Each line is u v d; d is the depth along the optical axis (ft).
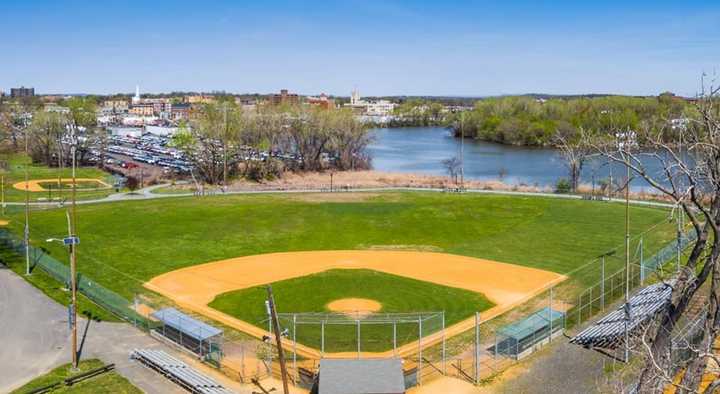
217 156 432.66
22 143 642.22
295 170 484.33
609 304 162.91
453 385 121.60
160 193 363.97
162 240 242.17
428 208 304.50
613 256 214.28
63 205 315.58
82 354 136.56
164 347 141.18
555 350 136.56
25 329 150.61
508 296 174.19
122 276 195.72
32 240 240.73
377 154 639.76
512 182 426.92
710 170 69.26
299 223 272.72
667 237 236.84
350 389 106.63
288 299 172.65
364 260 216.13
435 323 153.79
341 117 507.30
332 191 369.09
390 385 108.06
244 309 164.66
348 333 148.25
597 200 322.75
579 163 396.78
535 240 243.81
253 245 237.25
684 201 72.02
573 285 183.21
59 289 182.39
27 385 121.19
